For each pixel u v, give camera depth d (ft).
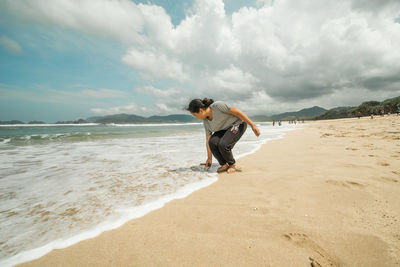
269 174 8.40
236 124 9.41
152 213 5.23
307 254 3.34
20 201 6.20
